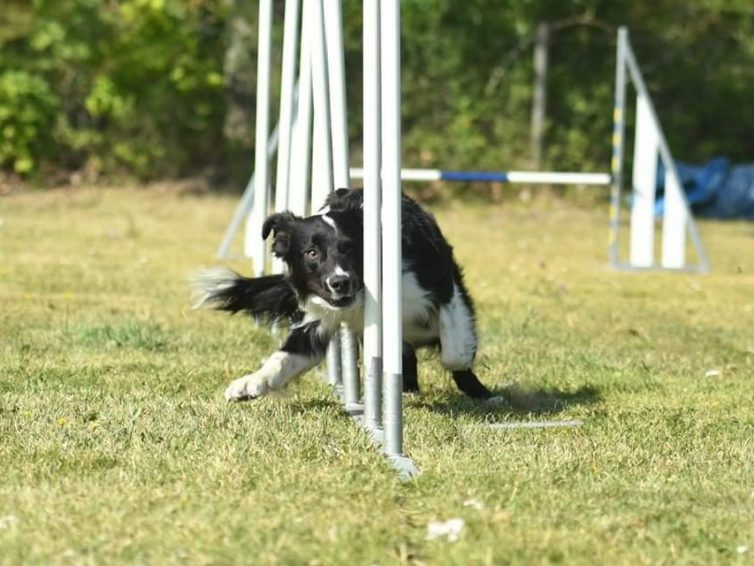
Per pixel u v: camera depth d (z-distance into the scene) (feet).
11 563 17.35
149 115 108.68
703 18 110.01
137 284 52.49
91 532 18.53
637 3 108.68
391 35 22.47
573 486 21.71
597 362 36.60
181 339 38.68
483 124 108.27
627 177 107.24
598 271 64.34
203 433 25.29
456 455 23.68
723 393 32.19
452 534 18.38
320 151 31.45
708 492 21.52
